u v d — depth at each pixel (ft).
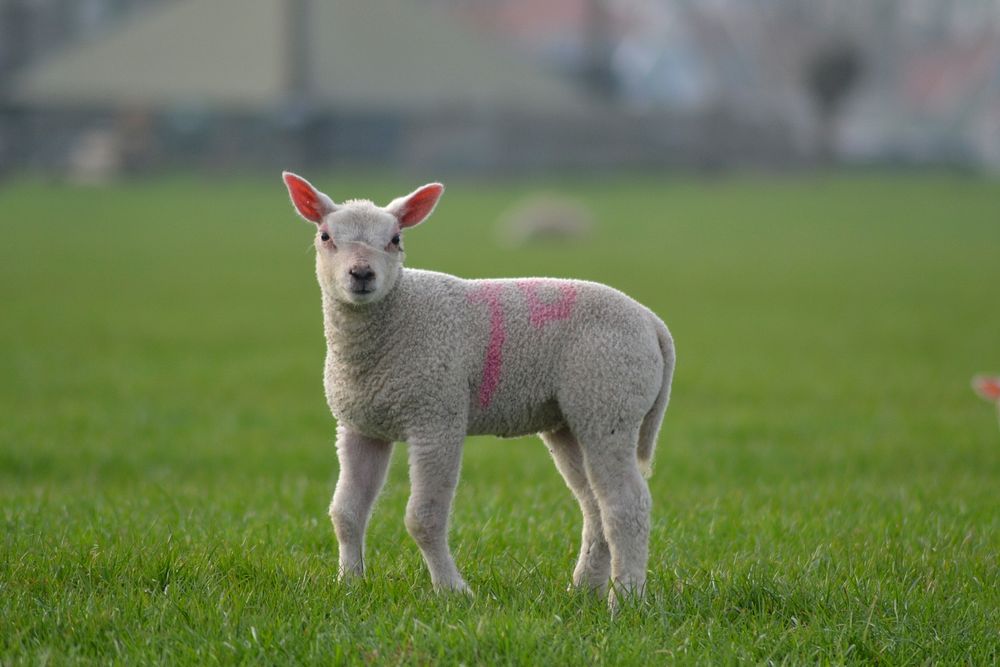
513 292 28.25
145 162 264.93
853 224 185.26
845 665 24.89
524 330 27.89
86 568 28.96
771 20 453.17
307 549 32.81
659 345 28.73
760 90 418.31
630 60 426.92
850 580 28.96
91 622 25.68
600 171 291.17
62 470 47.19
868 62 440.45
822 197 241.76
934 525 35.09
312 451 51.96
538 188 254.06
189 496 40.16
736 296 109.40
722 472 46.70
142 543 31.60
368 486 28.89
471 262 125.59
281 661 24.08
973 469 47.37
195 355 77.66
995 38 484.74
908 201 233.14
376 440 28.96
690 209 209.97
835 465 48.06
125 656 24.32
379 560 31.01
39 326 87.66
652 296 108.47
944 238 165.27
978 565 30.99
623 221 186.29
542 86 292.40
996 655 25.41
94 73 277.85
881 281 120.88
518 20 454.81
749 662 24.49
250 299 104.27
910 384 69.62
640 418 27.86
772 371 74.13
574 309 27.99
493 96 285.64
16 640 24.85
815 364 76.79
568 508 38.14
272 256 136.67
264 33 280.10
